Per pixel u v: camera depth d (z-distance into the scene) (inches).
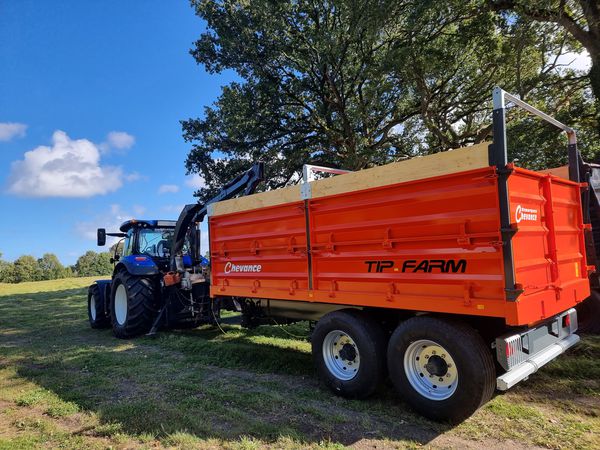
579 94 536.4
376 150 652.1
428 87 642.2
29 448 131.8
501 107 127.8
